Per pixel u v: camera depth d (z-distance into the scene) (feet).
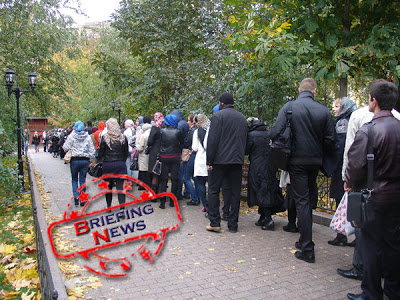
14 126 33.78
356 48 24.81
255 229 18.81
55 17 47.01
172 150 23.93
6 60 45.57
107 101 80.33
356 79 26.25
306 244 13.94
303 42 23.21
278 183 19.26
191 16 41.16
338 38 26.63
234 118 17.52
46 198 27.63
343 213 13.37
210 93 30.60
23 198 29.09
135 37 43.83
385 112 9.52
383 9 26.27
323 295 11.10
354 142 9.50
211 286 11.75
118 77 44.06
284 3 26.43
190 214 22.15
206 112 30.60
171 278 12.39
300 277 12.48
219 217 18.26
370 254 9.40
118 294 11.15
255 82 25.08
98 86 78.89
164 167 23.85
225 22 34.94
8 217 23.06
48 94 51.06
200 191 22.36
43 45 47.14
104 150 21.84
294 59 22.63
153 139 25.07
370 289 9.58
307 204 13.99
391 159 8.91
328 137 13.99
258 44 22.56
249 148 18.52
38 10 45.19
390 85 9.59
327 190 20.80
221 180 18.02
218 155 17.48
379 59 25.44
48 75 49.70
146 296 11.02
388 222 9.14
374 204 9.07
